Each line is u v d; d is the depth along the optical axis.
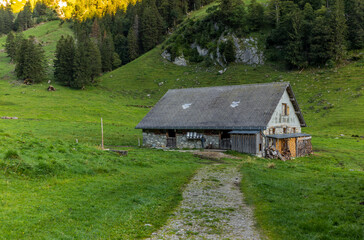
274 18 137.88
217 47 142.00
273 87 44.59
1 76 131.25
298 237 10.53
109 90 124.62
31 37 163.12
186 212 14.08
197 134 43.94
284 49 122.44
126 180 18.97
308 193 17.20
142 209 13.71
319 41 114.75
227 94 47.91
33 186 14.72
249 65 128.62
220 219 13.05
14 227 9.88
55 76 130.75
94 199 14.20
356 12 122.44
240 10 145.25
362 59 110.38
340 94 87.50
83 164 20.36
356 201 14.64
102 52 163.88
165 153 36.53
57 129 54.47
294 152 41.91
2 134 23.75
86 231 10.55
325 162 37.47
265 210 14.09
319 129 67.81
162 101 52.75
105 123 69.81
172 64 154.12
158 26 188.12
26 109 79.88
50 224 10.64
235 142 40.09
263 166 29.48
